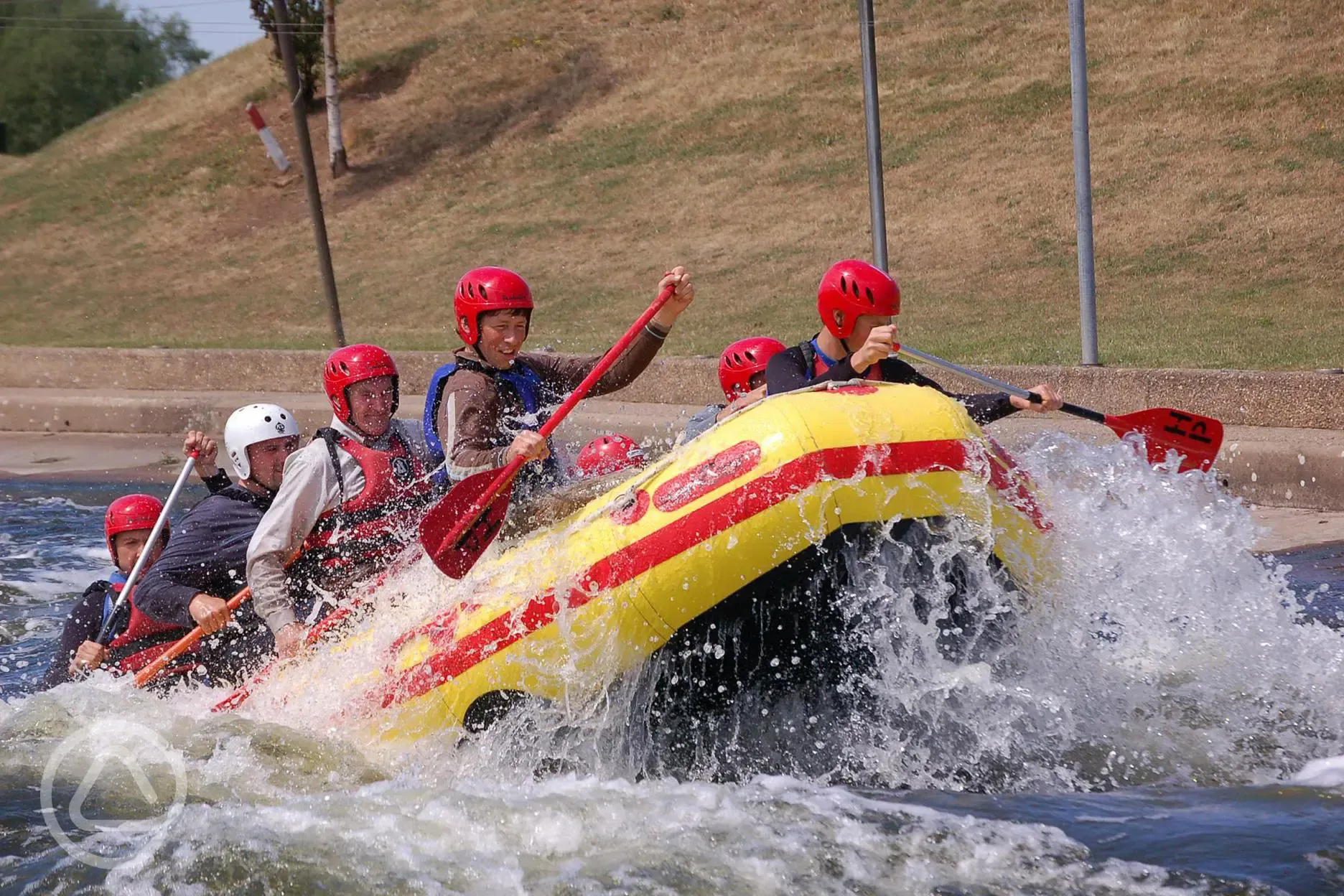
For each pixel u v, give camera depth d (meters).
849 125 83.75
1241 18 80.75
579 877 14.08
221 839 15.41
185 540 19.98
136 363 56.53
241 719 19.34
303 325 74.00
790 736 17.38
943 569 16.62
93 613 22.12
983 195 70.88
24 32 183.50
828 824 14.98
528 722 17.45
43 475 45.31
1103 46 82.75
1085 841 14.34
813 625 16.70
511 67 103.31
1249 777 16.25
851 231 71.25
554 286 72.69
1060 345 46.00
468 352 18.56
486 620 17.39
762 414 16.44
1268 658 19.66
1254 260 57.03
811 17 98.25
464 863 14.62
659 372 44.62
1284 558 26.50
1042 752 17.11
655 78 97.06
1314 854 13.60
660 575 16.25
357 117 102.38
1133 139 71.88
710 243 74.19
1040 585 17.11
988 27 89.25
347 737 18.52
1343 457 29.81
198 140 108.88
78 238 99.00
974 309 56.09
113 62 185.88
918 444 16.27
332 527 18.84
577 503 18.06
